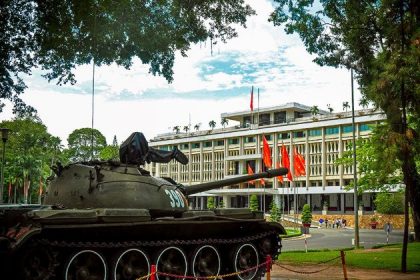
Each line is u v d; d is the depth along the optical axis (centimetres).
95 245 967
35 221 884
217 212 1189
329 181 8388
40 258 920
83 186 1094
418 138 1609
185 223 1079
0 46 1515
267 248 1308
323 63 2145
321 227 6512
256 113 9650
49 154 7744
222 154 9950
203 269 1163
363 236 4519
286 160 6588
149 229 1039
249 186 9431
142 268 1049
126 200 1088
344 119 7969
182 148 10581
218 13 1705
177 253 1121
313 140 8500
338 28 2069
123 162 1161
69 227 912
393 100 1605
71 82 1662
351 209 8519
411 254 2164
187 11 1661
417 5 1627
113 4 1463
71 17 1505
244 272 1229
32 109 1650
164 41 1595
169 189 1198
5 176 6994
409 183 1786
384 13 1738
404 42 1612
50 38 1530
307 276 1518
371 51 1992
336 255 2212
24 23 1526
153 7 1580
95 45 1568
